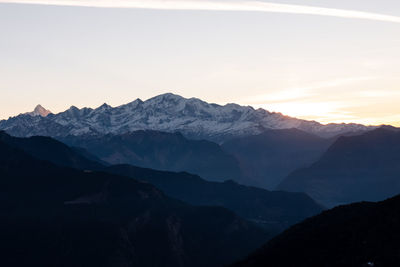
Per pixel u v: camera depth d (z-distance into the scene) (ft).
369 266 381.81
